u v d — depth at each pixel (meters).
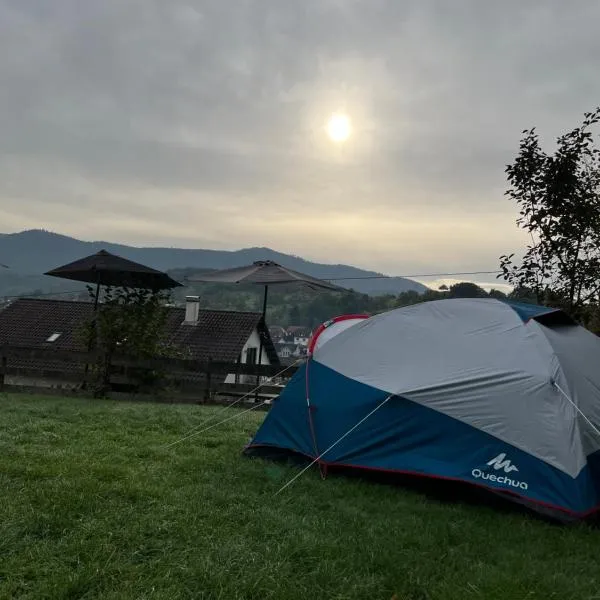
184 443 6.42
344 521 4.25
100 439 6.34
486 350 5.28
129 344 10.90
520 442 4.73
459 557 3.70
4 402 8.89
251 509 4.34
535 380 4.90
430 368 5.33
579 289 8.43
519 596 3.20
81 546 3.49
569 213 8.20
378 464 5.20
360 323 6.14
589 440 4.72
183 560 3.43
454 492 4.98
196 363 10.65
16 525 3.69
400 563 3.53
